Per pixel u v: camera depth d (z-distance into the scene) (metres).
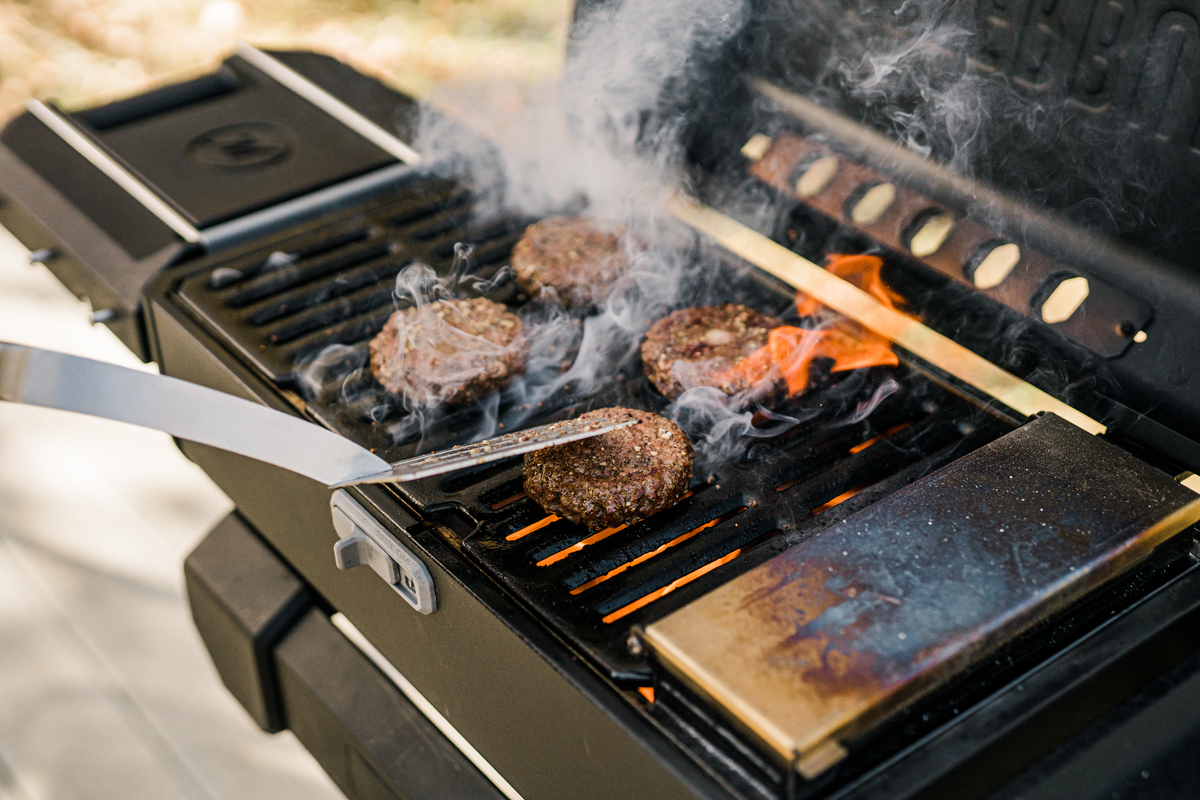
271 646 1.08
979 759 0.63
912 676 0.60
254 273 1.10
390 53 3.31
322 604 1.11
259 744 1.47
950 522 0.71
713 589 0.73
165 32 3.51
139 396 0.67
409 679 0.92
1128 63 0.81
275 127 1.34
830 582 0.66
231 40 3.46
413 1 3.69
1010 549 0.69
